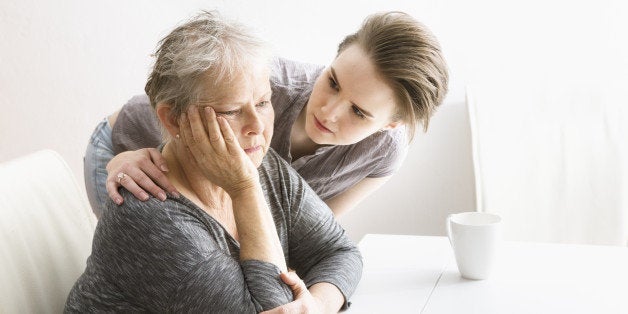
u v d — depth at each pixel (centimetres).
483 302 126
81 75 259
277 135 151
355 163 158
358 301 128
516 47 246
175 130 108
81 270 136
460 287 133
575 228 217
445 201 257
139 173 107
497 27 245
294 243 132
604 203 215
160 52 105
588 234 216
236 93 102
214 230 109
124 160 111
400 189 259
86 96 261
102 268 105
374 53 129
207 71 101
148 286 102
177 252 101
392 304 126
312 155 156
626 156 215
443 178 255
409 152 256
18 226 121
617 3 237
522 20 244
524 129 222
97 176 160
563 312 121
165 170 110
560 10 241
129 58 257
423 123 137
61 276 129
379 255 153
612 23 238
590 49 241
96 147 162
